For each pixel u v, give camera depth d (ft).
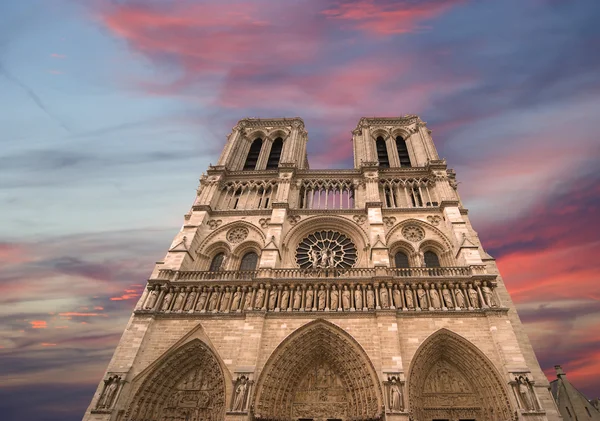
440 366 104.78
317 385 104.37
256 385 96.63
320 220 151.02
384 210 150.10
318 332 108.17
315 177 171.32
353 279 116.88
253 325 107.14
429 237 139.44
